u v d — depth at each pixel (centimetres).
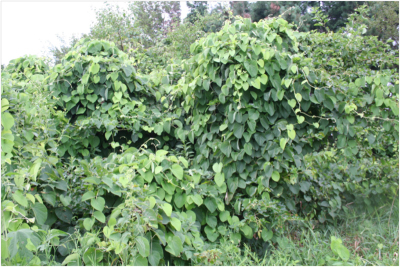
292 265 179
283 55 212
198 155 231
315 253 192
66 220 171
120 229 151
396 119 234
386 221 244
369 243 211
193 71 242
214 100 218
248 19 226
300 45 276
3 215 134
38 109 212
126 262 146
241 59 207
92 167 191
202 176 219
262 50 206
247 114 212
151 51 499
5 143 156
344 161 245
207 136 226
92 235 155
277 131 213
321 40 309
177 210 199
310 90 213
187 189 198
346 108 213
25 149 179
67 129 248
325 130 221
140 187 181
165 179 197
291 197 225
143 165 192
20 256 134
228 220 206
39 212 153
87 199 167
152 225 155
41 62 357
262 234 203
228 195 213
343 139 223
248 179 217
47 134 205
